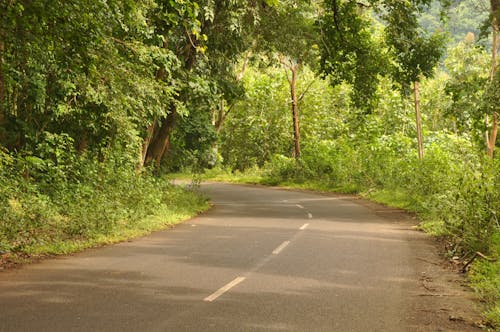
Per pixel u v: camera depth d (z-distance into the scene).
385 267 10.54
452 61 37.09
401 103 50.09
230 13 21.11
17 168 16.00
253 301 7.65
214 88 21.67
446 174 16.75
